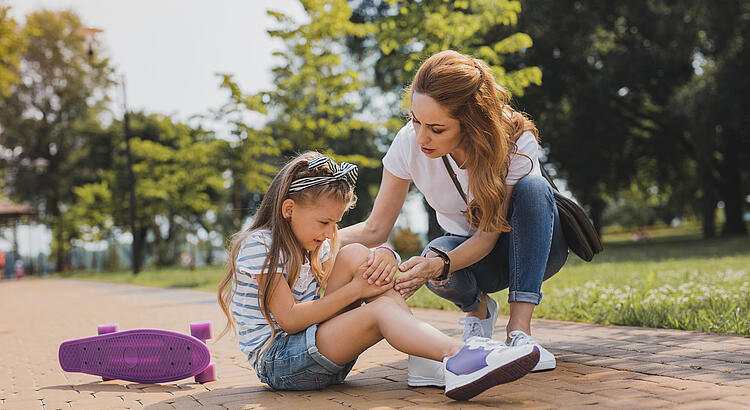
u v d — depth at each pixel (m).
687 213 35.34
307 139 14.27
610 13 24.06
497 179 2.60
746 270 7.76
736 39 21.70
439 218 3.17
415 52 10.70
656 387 2.20
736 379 2.26
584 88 23.16
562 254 3.00
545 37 23.17
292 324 2.47
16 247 43.91
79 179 40.66
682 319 3.82
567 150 24.73
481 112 2.48
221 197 40.12
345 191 2.50
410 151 2.89
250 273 2.50
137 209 29.83
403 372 2.87
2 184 39.47
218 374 3.18
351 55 28.02
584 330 3.91
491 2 10.76
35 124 39.75
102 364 2.98
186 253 43.62
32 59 38.75
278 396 2.48
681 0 22.38
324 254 2.75
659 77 24.30
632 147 27.30
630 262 11.98
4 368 3.94
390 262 2.44
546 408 1.99
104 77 38.19
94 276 28.73
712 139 21.91
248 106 14.24
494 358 2.03
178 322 6.31
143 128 35.88
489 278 3.05
